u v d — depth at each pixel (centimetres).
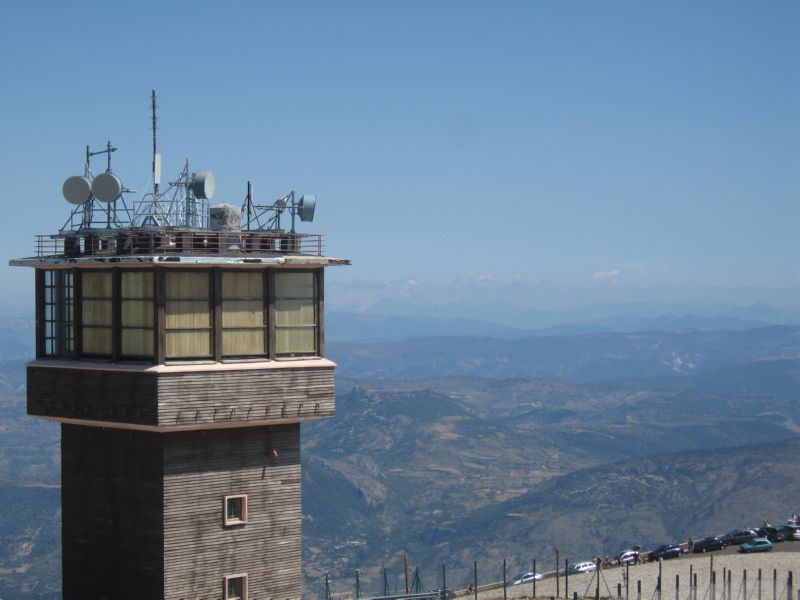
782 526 12669
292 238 5975
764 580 10438
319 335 5838
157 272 5359
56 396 5647
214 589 5466
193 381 5338
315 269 5844
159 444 5341
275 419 5569
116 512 5541
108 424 5438
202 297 5494
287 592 5684
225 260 5475
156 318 5353
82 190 5903
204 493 5447
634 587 10519
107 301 5559
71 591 5750
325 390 5747
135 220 5912
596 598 9662
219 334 5503
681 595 10100
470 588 11238
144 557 5409
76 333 5653
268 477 5644
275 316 5697
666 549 12038
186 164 6022
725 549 12106
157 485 5353
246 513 5556
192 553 5409
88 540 5669
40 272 5903
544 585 11025
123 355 5497
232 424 5450
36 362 5784
